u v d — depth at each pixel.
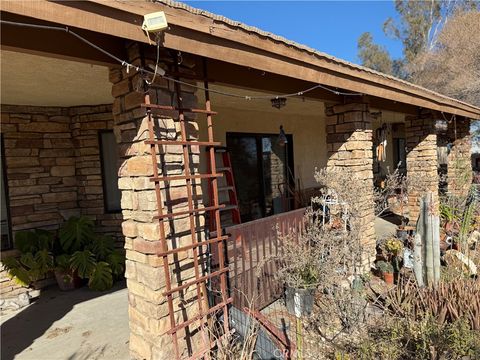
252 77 3.43
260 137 7.46
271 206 7.72
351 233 3.63
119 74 2.43
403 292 3.66
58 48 2.06
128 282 2.52
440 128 7.09
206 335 2.53
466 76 15.34
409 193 6.27
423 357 2.66
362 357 2.79
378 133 7.36
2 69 2.90
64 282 4.46
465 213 5.35
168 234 2.37
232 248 3.48
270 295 3.86
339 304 3.37
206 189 5.94
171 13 1.98
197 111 2.50
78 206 5.00
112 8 1.73
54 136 4.80
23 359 2.94
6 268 4.27
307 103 6.05
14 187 4.49
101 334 3.32
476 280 3.98
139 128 2.31
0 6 1.40
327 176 3.88
